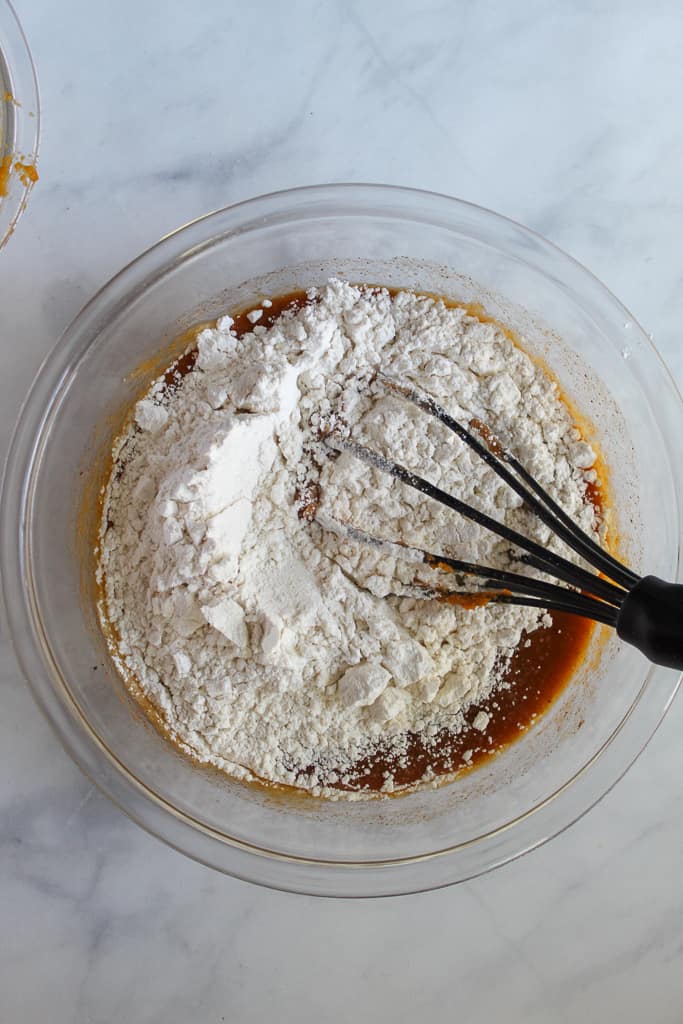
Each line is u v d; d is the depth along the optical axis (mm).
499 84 511
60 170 501
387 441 468
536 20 512
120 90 503
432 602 467
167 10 504
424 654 458
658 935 507
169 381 487
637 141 514
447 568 467
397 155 508
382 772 476
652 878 508
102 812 496
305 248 492
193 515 448
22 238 499
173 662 464
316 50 507
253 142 506
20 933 493
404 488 467
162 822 466
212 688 459
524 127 511
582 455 484
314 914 502
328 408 475
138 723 475
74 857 495
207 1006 496
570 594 447
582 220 512
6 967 492
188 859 499
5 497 473
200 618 455
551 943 505
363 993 500
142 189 503
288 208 477
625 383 495
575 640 487
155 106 504
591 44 513
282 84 507
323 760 473
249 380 463
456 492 473
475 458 471
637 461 498
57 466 483
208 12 504
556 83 512
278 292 491
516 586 455
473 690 475
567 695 487
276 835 477
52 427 479
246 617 456
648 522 499
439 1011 501
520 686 483
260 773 470
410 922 504
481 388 480
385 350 479
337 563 467
